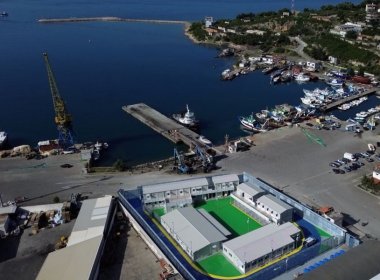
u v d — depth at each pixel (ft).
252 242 214.07
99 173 324.60
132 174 322.14
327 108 455.22
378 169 298.97
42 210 271.08
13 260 226.99
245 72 624.59
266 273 199.31
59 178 317.83
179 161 327.26
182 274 204.64
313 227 239.71
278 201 247.91
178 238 224.53
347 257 195.93
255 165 329.72
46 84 566.36
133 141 394.32
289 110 441.27
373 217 258.78
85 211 254.88
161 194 262.06
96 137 404.36
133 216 251.39
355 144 364.38
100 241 224.94
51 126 430.61
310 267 205.67
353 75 570.46
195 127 422.82
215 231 224.94
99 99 510.58
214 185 270.05
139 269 218.18
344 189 291.58
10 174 325.21
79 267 205.36
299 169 321.73
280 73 605.73
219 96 525.34
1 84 565.12
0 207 268.82
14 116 456.45
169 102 503.20
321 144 365.20
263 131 402.72
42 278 201.16
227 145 360.48
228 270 206.59
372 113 435.94
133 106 479.82
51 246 237.66
